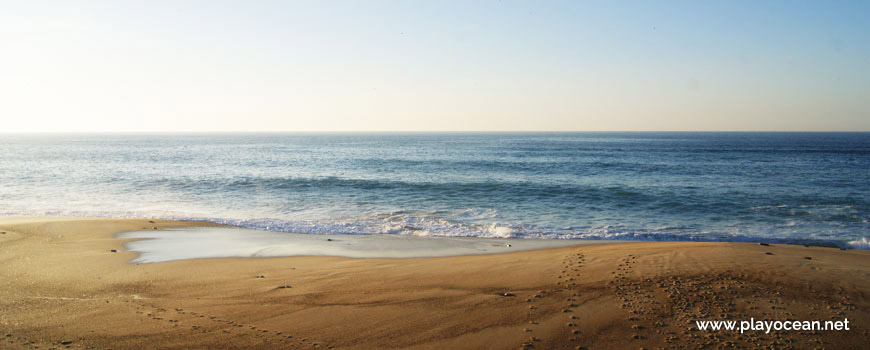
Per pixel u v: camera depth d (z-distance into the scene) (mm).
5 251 11734
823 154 65250
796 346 5961
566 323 6777
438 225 17125
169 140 160500
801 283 8125
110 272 9883
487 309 7379
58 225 15586
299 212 19984
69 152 73312
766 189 26703
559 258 10719
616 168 41344
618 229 16688
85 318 6961
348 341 6262
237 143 125938
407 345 6156
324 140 160500
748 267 9164
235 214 19562
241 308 7492
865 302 7242
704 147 90938
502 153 69312
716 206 21375
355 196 24469
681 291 7871
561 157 58594
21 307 7434
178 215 19281
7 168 40969
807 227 17016
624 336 6324
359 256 12141
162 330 6516
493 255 12047
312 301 7852
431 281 9016
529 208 21031
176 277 9500
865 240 14445
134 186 28000
